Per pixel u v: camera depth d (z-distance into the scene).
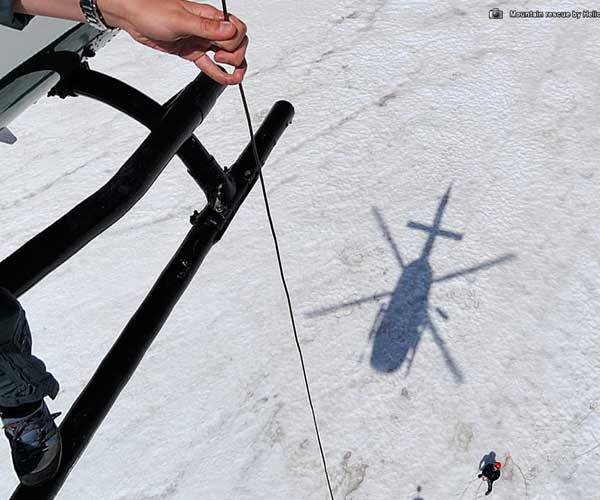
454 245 10.10
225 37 1.76
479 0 13.44
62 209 10.98
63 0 1.80
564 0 13.34
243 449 8.63
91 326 9.79
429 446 8.46
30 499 2.00
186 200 10.92
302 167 11.13
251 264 10.09
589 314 9.41
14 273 2.02
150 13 1.76
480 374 8.91
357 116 11.77
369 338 9.28
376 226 10.36
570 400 8.72
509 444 8.42
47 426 1.95
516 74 12.18
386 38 12.90
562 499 8.05
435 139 11.36
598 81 12.01
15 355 1.79
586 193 10.60
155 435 8.82
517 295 9.57
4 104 2.38
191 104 2.44
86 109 12.20
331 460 8.44
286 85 12.29
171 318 9.63
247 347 9.36
